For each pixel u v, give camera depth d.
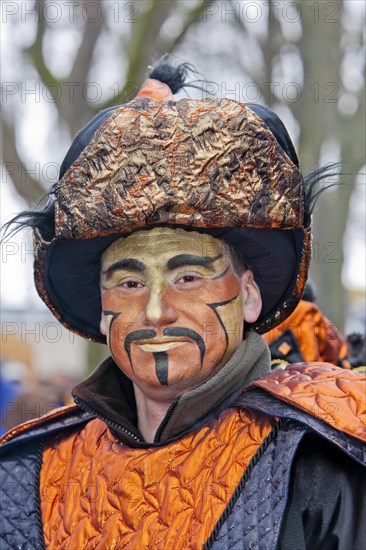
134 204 2.61
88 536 2.72
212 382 2.68
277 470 2.48
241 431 2.61
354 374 2.69
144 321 2.69
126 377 2.97
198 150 2.61
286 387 2.61
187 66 3.07
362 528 2.44
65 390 6.96
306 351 3.72
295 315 3.73
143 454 2.72
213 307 2.71
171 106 2.67
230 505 2.49
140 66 9.26
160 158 2.61
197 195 2.59
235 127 2.64
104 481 2.75
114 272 2.75
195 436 2.69
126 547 2.61
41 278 3.00
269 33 11.97
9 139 9.90
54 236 2.86
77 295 3.07
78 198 2.69
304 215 2.79
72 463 2.94
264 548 2.40
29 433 3.07
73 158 2.78
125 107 2.70
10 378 8.00
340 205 12.50
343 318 12.36
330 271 12.24
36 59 9.65
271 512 2.43
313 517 2.49
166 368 2.68
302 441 2.58
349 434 2.46
